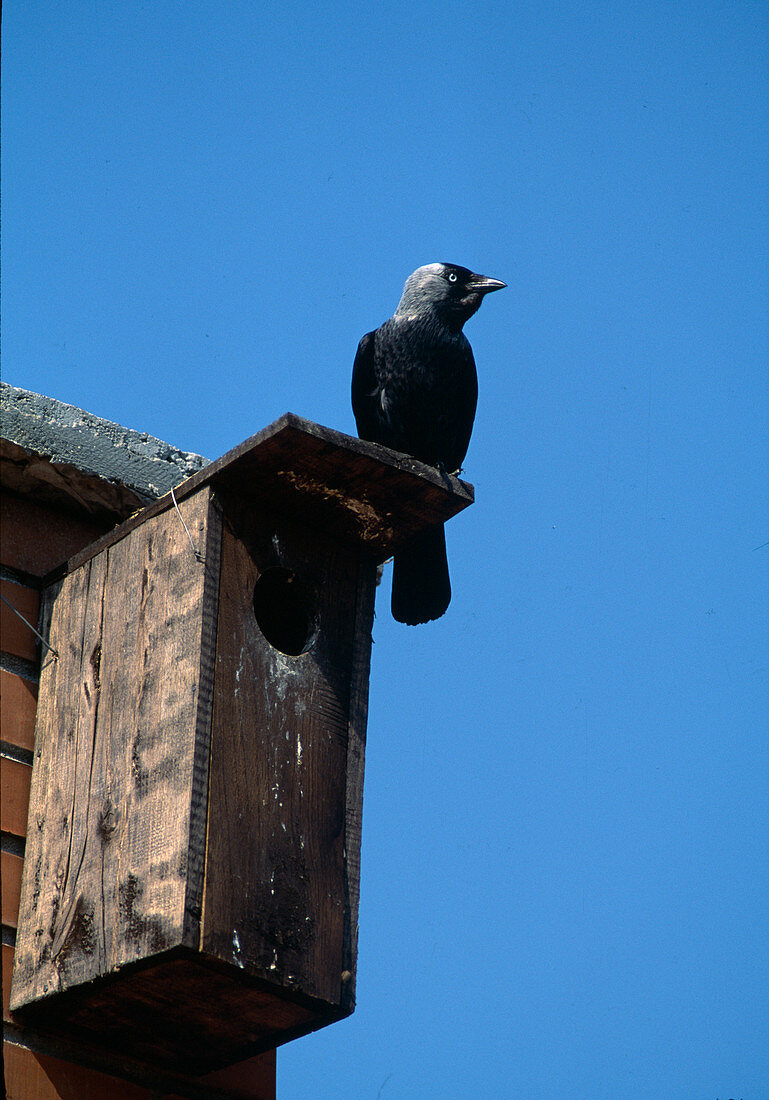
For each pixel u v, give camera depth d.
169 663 7.29
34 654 8.14
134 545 7.82
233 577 7.50
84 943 6.92
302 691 7.54
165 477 8.57
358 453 7.44
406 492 7.77
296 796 7.26
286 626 8.30
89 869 7.11
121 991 6.84
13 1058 7.03
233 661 7.30
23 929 7.28
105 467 8.37
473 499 7.88
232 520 7.62
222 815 6.91
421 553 9.55
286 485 7.63
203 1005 6.97
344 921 7.20
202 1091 7.70
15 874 7.48
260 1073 7.98
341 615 7.96
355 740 7.68
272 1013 7.05
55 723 7.79
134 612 7.63
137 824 6.98
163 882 6.70
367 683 7.91
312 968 6.95
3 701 7.88
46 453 8.15
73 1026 7.20
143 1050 7.44
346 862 7.35
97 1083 7.29
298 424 7.24
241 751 7.13
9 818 7.61
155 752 7.10
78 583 8.08
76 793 7.42
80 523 8.65
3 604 8.11
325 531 8.06
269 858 7.00
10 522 8.35
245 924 6.76
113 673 7.57
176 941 6.46
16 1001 7.07
